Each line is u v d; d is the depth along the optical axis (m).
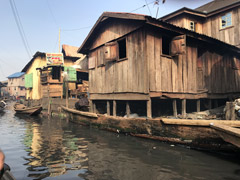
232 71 12.66
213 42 10.02
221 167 4.11
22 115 18.97
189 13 13.98
